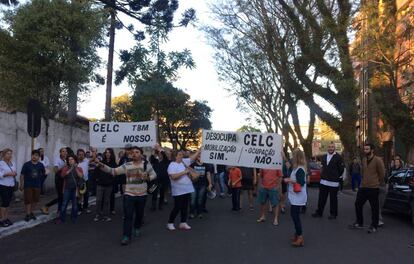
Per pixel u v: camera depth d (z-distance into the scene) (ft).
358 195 41.09
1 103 78.13
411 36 82.17
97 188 45.27
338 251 32.12
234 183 53.42
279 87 125.70
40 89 75.05
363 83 131.13
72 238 36.29
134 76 93.09
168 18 89.56
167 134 231.50
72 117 88.02
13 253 31.24
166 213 51.08
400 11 83.10
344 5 90.58
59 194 47.01
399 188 47.14
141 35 91.40
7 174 39.32
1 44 71.82
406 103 93.86
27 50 72.49
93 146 49.11
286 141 138.41
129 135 49.08
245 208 56.13
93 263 28.48
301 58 101.14
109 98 91.76
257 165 42.37
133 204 34.63
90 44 77.51
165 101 105.70
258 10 108.37
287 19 102.73
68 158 44.75
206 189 50.72
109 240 35.53
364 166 40.78
